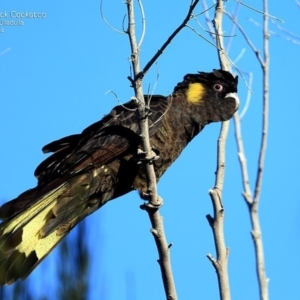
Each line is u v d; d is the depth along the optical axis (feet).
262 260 34.12
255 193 35.91
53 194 36.76
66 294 19.70
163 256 32.48
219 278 32.04
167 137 40.75
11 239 33.47
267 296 33.30
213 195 33.35
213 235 32.91
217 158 34.60
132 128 38.78
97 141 38.63
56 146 39.73
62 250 20.26
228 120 36.35
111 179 38.78
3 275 32.78
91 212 39.04
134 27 31.48
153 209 33.55
